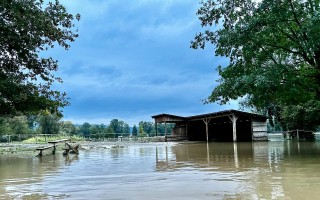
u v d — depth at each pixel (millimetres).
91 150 18047
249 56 12703
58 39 13125
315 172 6234
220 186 4934
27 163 10836
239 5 12531
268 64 12758
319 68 12008
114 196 4402
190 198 4145
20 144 27844
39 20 12023
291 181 5211
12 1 11312
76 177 6539
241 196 4176
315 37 10164
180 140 30391
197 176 6102
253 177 5746
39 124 54281
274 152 12016
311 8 11375
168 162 9289
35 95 12906
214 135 32844
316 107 22422
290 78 11164
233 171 6707
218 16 13406
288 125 27406
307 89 12578
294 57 13828
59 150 19359
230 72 13445
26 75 13125
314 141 21797
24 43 12031
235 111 24375
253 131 25500
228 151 13547
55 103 13453
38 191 5027
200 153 12836
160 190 4742
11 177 6922
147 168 7805
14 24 11414
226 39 12133
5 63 12438
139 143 26125
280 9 11055
